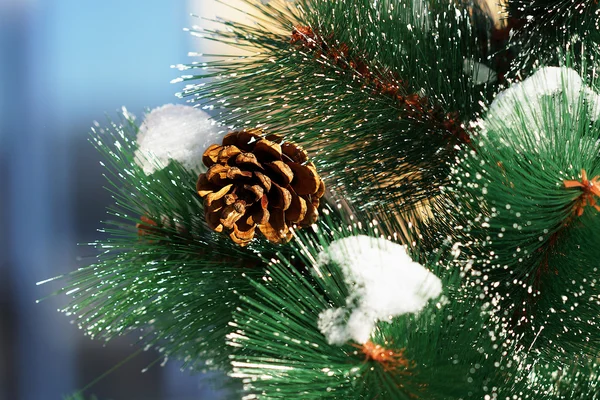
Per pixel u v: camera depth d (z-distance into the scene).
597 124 0.71
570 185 0.69
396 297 0.67
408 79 0.75
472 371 0.66
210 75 0.74
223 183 0.71
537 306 0.73
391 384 0.66
